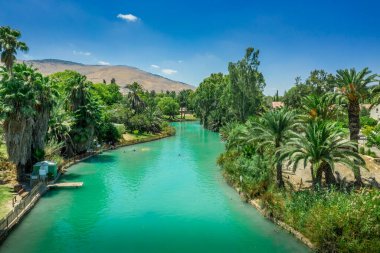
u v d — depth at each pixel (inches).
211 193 1513.3
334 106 1640.0
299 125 1375.5
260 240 1009.5
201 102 5472.4
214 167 2110.0
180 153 2674.7
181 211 1274.6
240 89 3553.2
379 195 933.8
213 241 1008.2
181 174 1903.3
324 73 3998.5
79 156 2271.2
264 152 1668.3
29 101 1469.0
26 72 1584.6
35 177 1459.2
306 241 967.6
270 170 1473.9
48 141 1962.4
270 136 1379.2
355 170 1136.8
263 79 3636.8
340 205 930.7
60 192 1502.2
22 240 994.1
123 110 3828.7
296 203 1087.0
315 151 1148.5
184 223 1153.4
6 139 1477.6
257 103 3683.6
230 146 2155.5
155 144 3233.3
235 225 1130.7
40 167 1573.6
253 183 1422.2
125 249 953.5
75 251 932.6
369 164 1610.5
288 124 1366.9
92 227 1111.6
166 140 3590.1
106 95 5408.5
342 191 1229.7
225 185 1654.8
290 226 1057.5
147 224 1144.8
